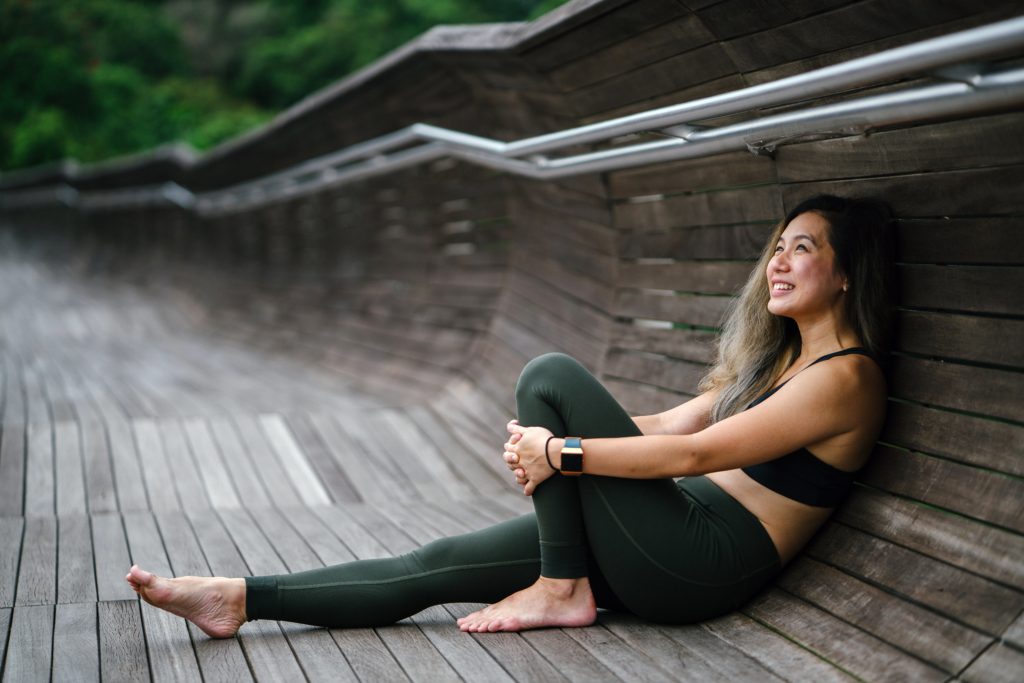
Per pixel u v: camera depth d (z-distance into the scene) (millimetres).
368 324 8734
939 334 2674
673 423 3014
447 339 7215
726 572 2676
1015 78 1947
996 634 2211
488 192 6594
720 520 2719
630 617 2879
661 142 3436
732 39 3010
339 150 8008
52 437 5582
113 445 5520
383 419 6238
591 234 5164
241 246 12508
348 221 9203
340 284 9672
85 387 7523
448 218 7332
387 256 8617
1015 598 2229
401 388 7141
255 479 5137
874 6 2418
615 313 4879
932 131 2570
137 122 30938
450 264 7512
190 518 4348
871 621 2490
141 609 3059
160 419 6113
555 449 2633
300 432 5949
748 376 2889
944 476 2564
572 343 5379
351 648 2686
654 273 4523
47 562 3611
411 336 7793
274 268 11484
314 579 2777
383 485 5082
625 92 3885
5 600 3158
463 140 4914
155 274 15648
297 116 7789
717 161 3717
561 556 2744
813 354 2727
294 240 10797
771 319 2871
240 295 12328
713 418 2988
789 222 2766
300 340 9891
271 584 2758
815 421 2576
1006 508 2367
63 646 2729
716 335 3992
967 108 2070
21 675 2521
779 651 2549
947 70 2049
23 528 4094
